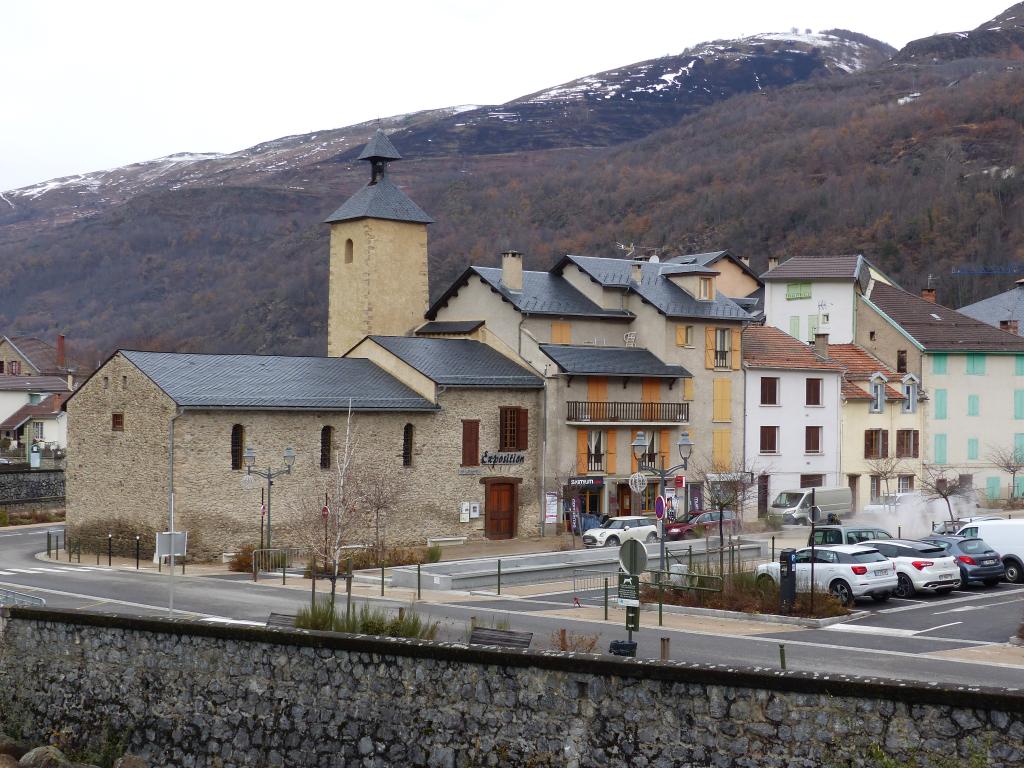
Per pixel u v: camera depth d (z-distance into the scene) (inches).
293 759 713.0
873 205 5009.8
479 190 7042.3
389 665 683.4
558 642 967.0
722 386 2395.4
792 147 6230.3
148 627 783.7
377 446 2004.2
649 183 6269.7
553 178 6973.4
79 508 2014.0
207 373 1925.4
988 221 4606.3
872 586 1333.7
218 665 751.7
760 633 1155.3
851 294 2785.4
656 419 2292.1
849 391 2568.9
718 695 583.8
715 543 1838.1
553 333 2276.1
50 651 830.5
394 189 2516.0
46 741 821.9
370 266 2449.6
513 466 2169.0
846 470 2554.1
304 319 5684.1
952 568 1433.3
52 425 3767.2
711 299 2412.6
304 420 1924.2
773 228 5103.3
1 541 2203.5
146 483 1876.2
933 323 2785.4
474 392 2119.8
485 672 649.0
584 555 1717.5
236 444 1872.5
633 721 603.5
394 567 1630.2
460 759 651.5
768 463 2439.7
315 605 971.9
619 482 2273.6
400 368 2122.3
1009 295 3484.3
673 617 1263.5
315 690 709.9
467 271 2329.0
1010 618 1254.3
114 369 1945.1
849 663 983.6
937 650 1063.6
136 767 756.0
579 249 5255.9
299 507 1907.0
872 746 546.6
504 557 1670.8
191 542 1825.8
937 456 2704.2
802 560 1366.9
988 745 522.6
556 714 625.3
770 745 569.6
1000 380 2770.7
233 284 7017.7
